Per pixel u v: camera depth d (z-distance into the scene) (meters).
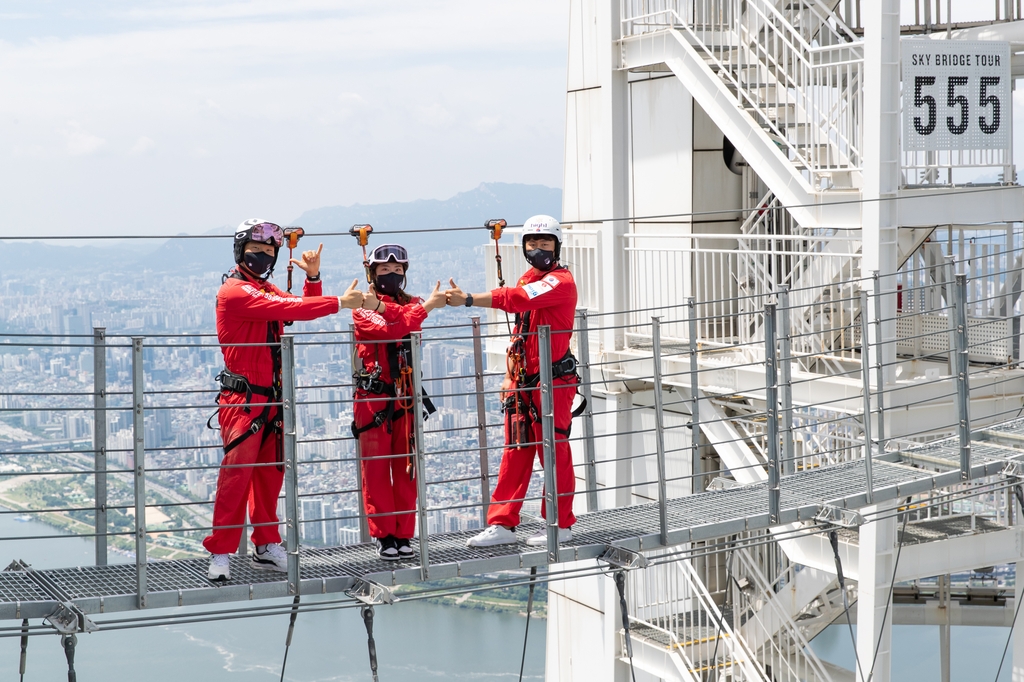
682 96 13.76
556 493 6.74
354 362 6.65
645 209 14.55
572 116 15.16
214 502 6.23
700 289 13.61
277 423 6.41
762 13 11.22
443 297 6.57
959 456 8.90
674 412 13.62
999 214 10.51
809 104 10.59
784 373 8.99
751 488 8.54
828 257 11.23
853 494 8.18
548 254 6.79
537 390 6.86
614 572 6.98
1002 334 11.06
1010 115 10.59
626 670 13.42
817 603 13.12
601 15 12.55
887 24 9.76
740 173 13.91
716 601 13.64
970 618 16.03
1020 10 11.93
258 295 6.15
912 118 10.14
